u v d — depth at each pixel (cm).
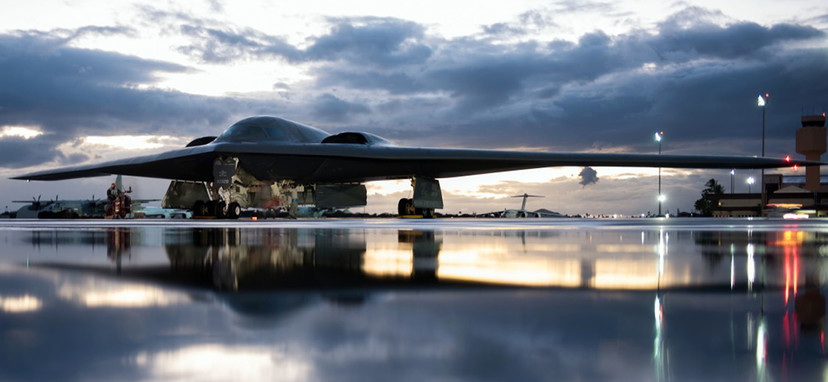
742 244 674
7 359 152
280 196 2570
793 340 178
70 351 161
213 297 263
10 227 1372
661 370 145
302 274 363
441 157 2186
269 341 175
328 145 2272
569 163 2152
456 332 189
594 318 214
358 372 142
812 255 512
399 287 298
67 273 369
